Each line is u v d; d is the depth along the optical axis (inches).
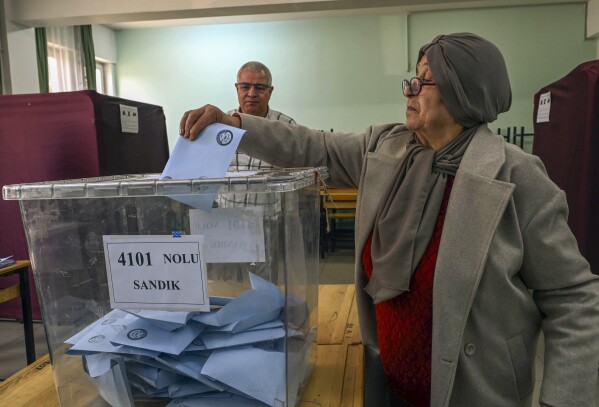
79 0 155.4
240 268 24.2
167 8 153.9
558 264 33.9
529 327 36.1
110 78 242.8
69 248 25.3
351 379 31.1
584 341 32.8
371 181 39.9
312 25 229.0
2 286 105.4
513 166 33.6
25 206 25.6
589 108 84.7
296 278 25.8
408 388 38.0
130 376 25.4
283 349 24.3
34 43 168.2
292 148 42.8
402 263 35.2
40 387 31.1
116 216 24.4
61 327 26.3
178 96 242.1
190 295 24.3
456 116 34.6
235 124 37.9
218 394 25.1
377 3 152.6
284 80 234.4
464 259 32.7
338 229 221.6
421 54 36.2
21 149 87.4
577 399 31.9
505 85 34.6
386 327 38.7
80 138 83.3
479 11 217.8
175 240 23.8
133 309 25.1
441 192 34.9
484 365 34.8
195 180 23.0
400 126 42.4
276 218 23.1
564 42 215.0
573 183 92.4
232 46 235.5
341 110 233.0
